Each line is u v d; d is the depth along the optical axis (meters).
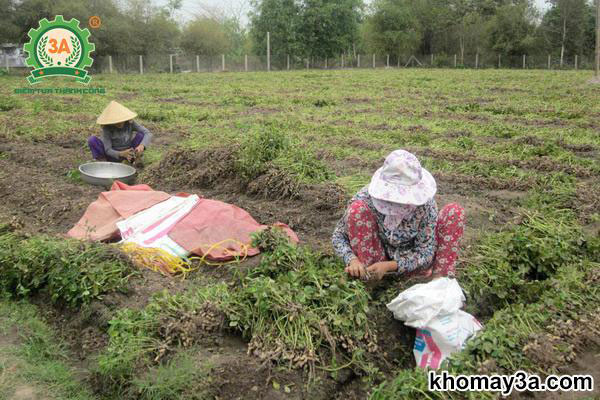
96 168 7.34
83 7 36.03
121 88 22.12
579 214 6.15
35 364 3.69
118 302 4.07
